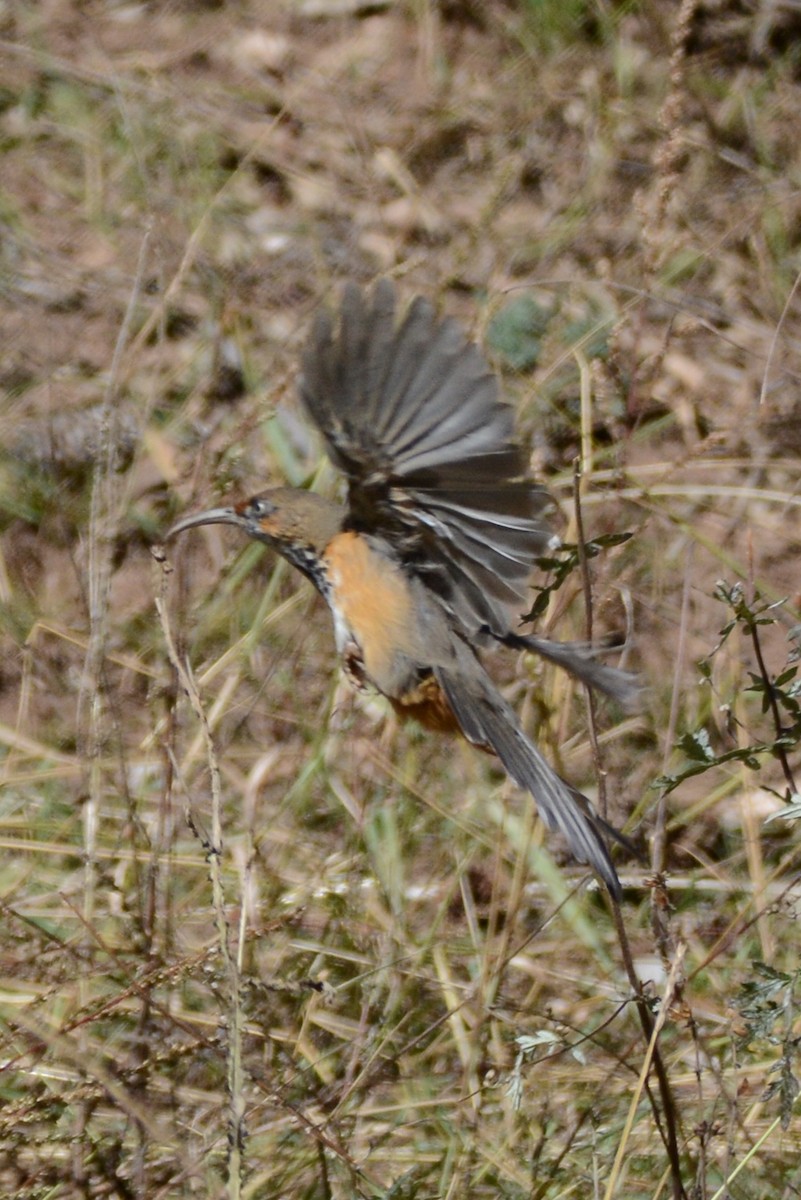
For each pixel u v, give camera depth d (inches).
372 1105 350.0
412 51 639.8
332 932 383.9
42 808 415.5
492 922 360.8
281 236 573.0
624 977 381.1
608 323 506.0
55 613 466.9
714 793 410.6
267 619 434.9
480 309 515.8
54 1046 315.6
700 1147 291.4
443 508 273.9
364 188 587.5
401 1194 312.3
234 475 465.7
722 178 592.1
